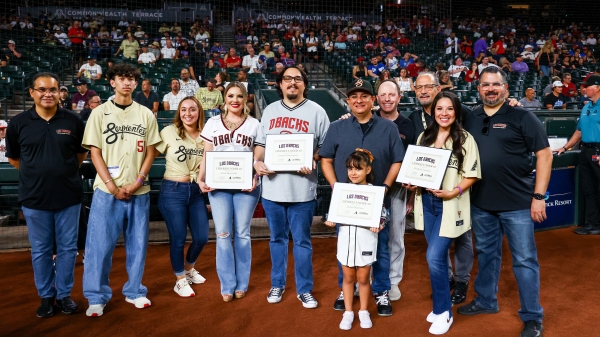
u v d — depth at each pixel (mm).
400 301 3945
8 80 10938
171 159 4035
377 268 3664
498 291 4129
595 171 5691
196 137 4102
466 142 3271
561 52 17031
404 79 11352
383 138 3561
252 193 3932
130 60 13680
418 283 4340
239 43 15844
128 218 3789
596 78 5645
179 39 15055
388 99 3885
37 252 3637
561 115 8555
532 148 3225
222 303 3928
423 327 3473
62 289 3729
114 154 3658
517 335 3328
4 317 3666
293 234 3859
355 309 3789
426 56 15438
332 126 3668
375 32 17156
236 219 3982
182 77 9859
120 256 5117
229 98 3879
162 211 4059
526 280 3295
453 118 3270
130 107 3732
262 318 3645
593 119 5660
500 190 3311
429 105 3918
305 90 3867
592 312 3695
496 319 3580
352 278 3520
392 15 18156
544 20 22141
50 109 3578
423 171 3281
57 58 13227
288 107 3814
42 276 3664
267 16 18062
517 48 18484
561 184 6035
